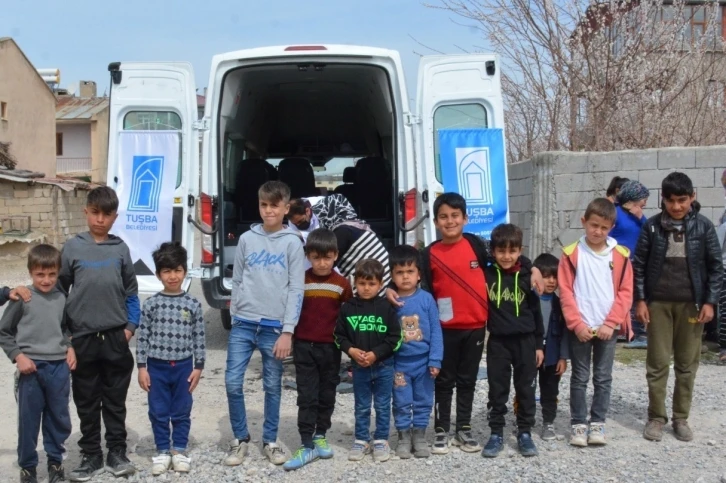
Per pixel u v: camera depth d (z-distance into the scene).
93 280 4.18
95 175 35.22
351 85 7.95
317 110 8.94
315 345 4.47
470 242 4.66
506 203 6.32
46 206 19.55
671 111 9.89
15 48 28.08
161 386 4.38
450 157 6.27
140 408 5.55
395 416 4.57
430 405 4.56
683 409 4.83
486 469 4.31
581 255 4.70
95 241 4.29
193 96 6.58
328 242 4.45
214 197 6.48
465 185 6.27
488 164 6.31
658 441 4.75
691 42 10.46
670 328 4.81
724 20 12.19
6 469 4.39
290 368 6.53
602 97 9.69
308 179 8.28
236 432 4.48
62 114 35.34
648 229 4.86
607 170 7.98
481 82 6.38
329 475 4.27
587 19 9.69
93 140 35.31
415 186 6.29
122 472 4.25
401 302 4.50
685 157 7.83
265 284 4.45
